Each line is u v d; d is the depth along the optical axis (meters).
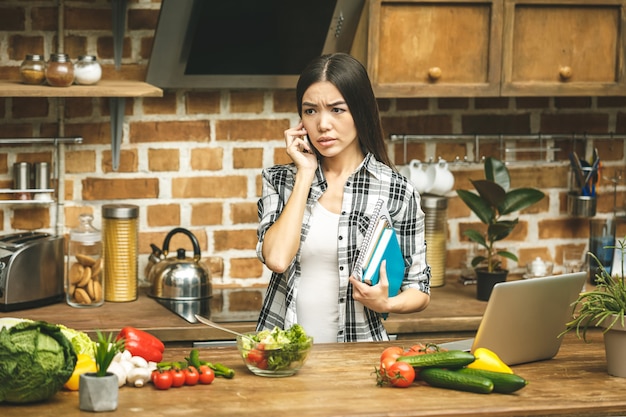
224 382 2.47
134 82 4.07
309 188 3.10
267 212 3.12
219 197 4.36
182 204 4.32
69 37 4.13
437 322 3.88
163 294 4.05
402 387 2.45
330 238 3.08
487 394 2.41
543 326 2.71
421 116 4.53
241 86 4.11
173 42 3.94
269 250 2.99
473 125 4.60
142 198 4.28
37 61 3.80
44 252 3.90
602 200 4.78
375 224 3.07
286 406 2.26
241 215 4.39
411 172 4.41
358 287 2.92
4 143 4.11
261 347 2.49
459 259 4.64
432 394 2.39
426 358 2.47
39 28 4.11
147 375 2.44
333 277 3.09
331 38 4.04
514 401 2.35
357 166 3.16
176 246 4.34
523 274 4.67
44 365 2.23
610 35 4.25
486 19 4.12
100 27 4.16
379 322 3.14
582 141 4.73
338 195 3.12
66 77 3.75
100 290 3.94
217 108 4.30
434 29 4.09
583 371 2.66
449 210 4.61
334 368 2.62
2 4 4.06
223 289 4.35
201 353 2.76
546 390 2.46
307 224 3.10
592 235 4.45
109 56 4.18
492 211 4.18
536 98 4.65
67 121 4.16
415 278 3.14
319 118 2.98
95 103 4.18
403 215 3.14
